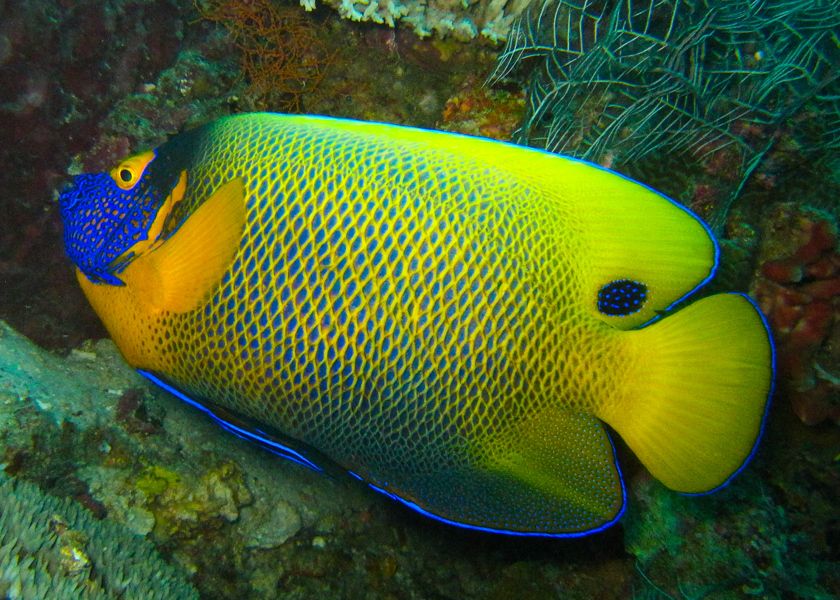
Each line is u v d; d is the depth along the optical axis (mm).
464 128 475
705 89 379
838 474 367
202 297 283
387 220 271
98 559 289
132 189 295
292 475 423
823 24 360
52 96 391
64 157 406
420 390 279
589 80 393
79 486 327
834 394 358
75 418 352
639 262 275
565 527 298
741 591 387
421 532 457
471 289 272
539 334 278
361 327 275
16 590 259
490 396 281
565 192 274
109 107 417
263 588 353
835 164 376
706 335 276
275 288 277
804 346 368
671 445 285
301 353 279
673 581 406
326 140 274
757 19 368
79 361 421
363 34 476
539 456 292
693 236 268
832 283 366
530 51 428
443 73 483
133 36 417
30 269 407
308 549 381
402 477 299
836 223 371
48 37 382
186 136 291
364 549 409
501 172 273
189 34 447
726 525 390
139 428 371
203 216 279
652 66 381
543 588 446
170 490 349
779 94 371
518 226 273
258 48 467
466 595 434
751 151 381
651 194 268
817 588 373
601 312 281
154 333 296
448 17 454
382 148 272
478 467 293
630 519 423
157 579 308
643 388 283
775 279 381
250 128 281
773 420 377
